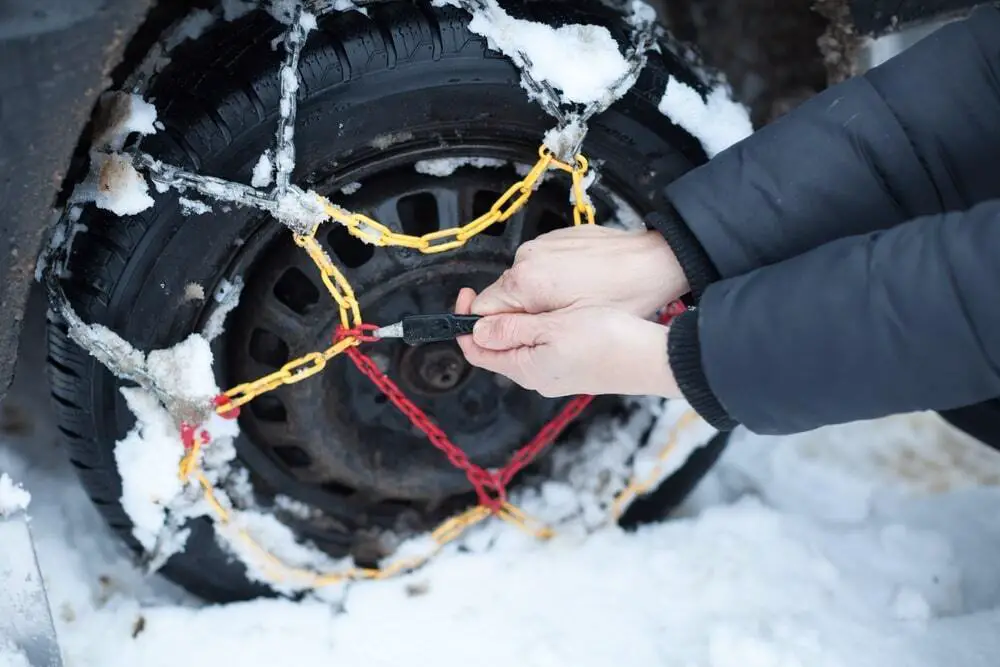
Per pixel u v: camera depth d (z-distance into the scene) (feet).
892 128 3.42
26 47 2.56
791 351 2.95
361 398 4.24
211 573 4.52
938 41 3.46
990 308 2.69
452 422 4.40
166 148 3.34
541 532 4.89
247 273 3.78
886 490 5.58
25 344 5.04
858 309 2.86
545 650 4.59
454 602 4.78
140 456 3.88
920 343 2.79
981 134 3.41
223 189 3.34
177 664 4.52
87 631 4.57
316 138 3.48
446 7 3.44
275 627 4.65
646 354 3.28
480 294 3.69
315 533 4.61
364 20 3.39
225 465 4.22
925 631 4.68
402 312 4.03
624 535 4.99
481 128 3.69
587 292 3.52
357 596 4.73
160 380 3.65
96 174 3.29
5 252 2.84
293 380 3.74
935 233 2.82
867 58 4.58
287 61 3.27
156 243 3.46
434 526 4.79
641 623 4.73
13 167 2.71
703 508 5.31
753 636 4.51
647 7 3.94
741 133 3.94
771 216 3.43
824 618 4.74
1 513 3.52
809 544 5.08
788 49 4.59
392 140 3.61
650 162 3.94
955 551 5.20
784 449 5.66
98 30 2.60
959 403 2.95
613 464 4.76
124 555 4.91
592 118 3.75
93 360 3.65
